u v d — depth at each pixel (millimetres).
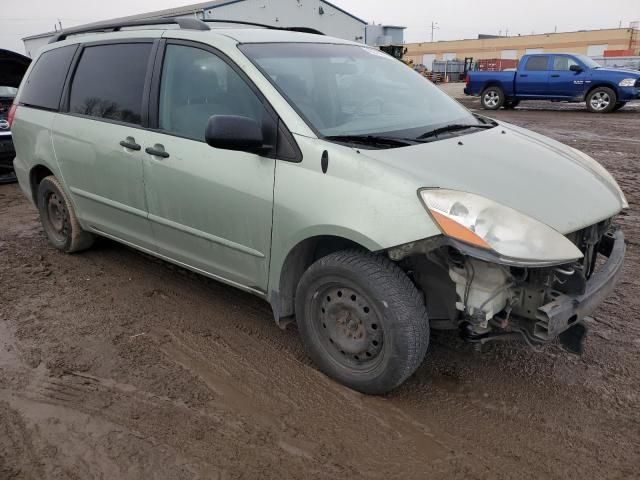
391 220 2641
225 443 2674
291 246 3033
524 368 3289
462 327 2838
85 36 4602
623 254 3162
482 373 3246
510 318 2766
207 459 2568
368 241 2695
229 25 4375
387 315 2752
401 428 2779
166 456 2590
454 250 2668
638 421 2816
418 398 3020
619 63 28875
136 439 2705
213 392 3074
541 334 2615
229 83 3354
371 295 2785
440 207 2561
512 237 2486
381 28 42406
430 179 2699
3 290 4418
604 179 3371
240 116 3064
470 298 2684
